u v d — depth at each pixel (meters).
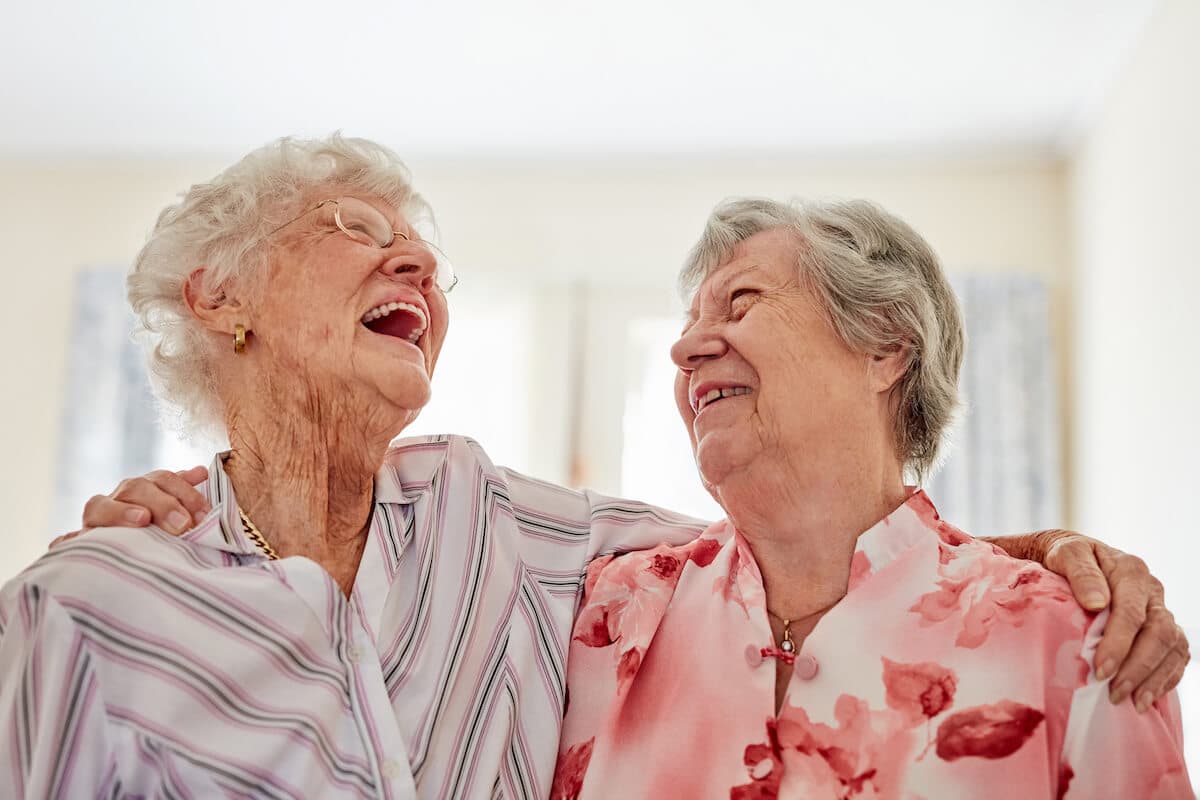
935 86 4.31
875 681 1.31
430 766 1.33
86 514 1.36
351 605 1.38
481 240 5.14
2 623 1.23
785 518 1.44
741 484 1.44
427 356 1.60
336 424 1.45
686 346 1.50
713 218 1.61
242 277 1.48
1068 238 4.82
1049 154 4.82
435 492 1.53
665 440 4.92
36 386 5.20
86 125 5.00
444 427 5.01
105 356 5.13
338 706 1.30
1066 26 3.87
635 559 1.57
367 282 1.47
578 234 5.11
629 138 4.87
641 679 1.46
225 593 1.30
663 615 1.50
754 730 1.33
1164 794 1.21
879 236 1.54
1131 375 3.90
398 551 1.46
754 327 1.45
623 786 1.37
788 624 1.45
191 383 1.56
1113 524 4.13
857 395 1.46
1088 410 4.50
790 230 1.54
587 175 5.16
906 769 1.25
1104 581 1.31
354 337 1.44
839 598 1.43
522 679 1.46
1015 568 1.35
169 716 1.23
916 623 1.34
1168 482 3.47
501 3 3.86
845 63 4.16
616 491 4.88
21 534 5.08
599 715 1.46
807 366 1.44
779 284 1.49
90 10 4.02
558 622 1.53
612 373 5.00
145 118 4.90
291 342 1.45
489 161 5.14
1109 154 4.21
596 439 4.94
